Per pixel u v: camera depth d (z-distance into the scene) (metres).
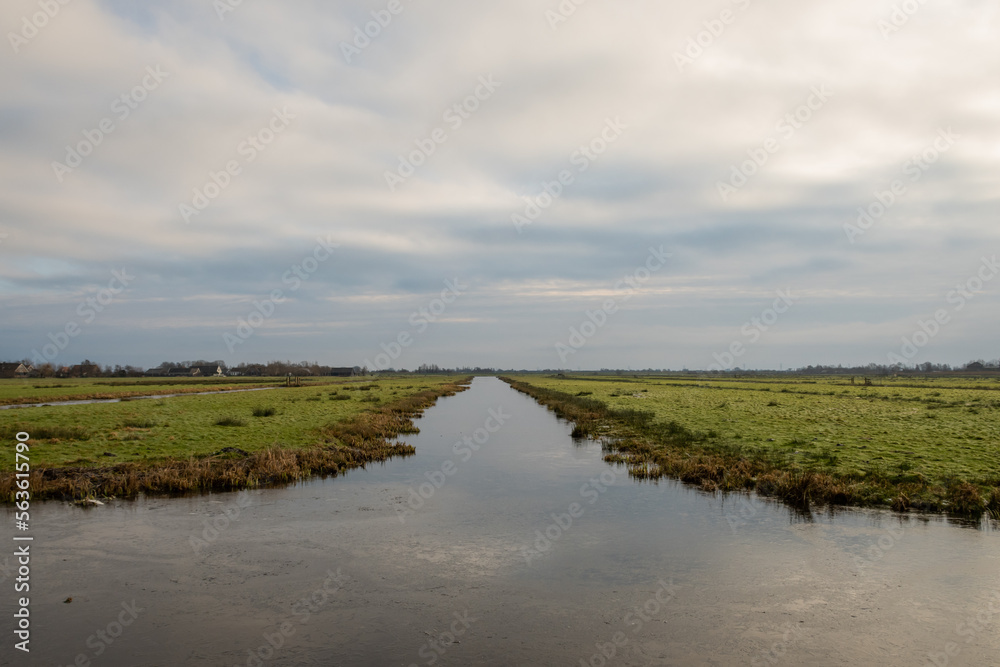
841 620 9.52
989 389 82.25
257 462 21.11
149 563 12.12
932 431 29.25
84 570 11.70
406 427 35.69
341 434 29.66
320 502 17.20
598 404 50.69
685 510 16.22
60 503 16.81
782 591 10.68
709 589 10.78
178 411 41.47
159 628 9.23
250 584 11.05
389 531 14.38
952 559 12.21
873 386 96.50
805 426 32.34
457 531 14.35
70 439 25.58
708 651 8.53
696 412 43.34
